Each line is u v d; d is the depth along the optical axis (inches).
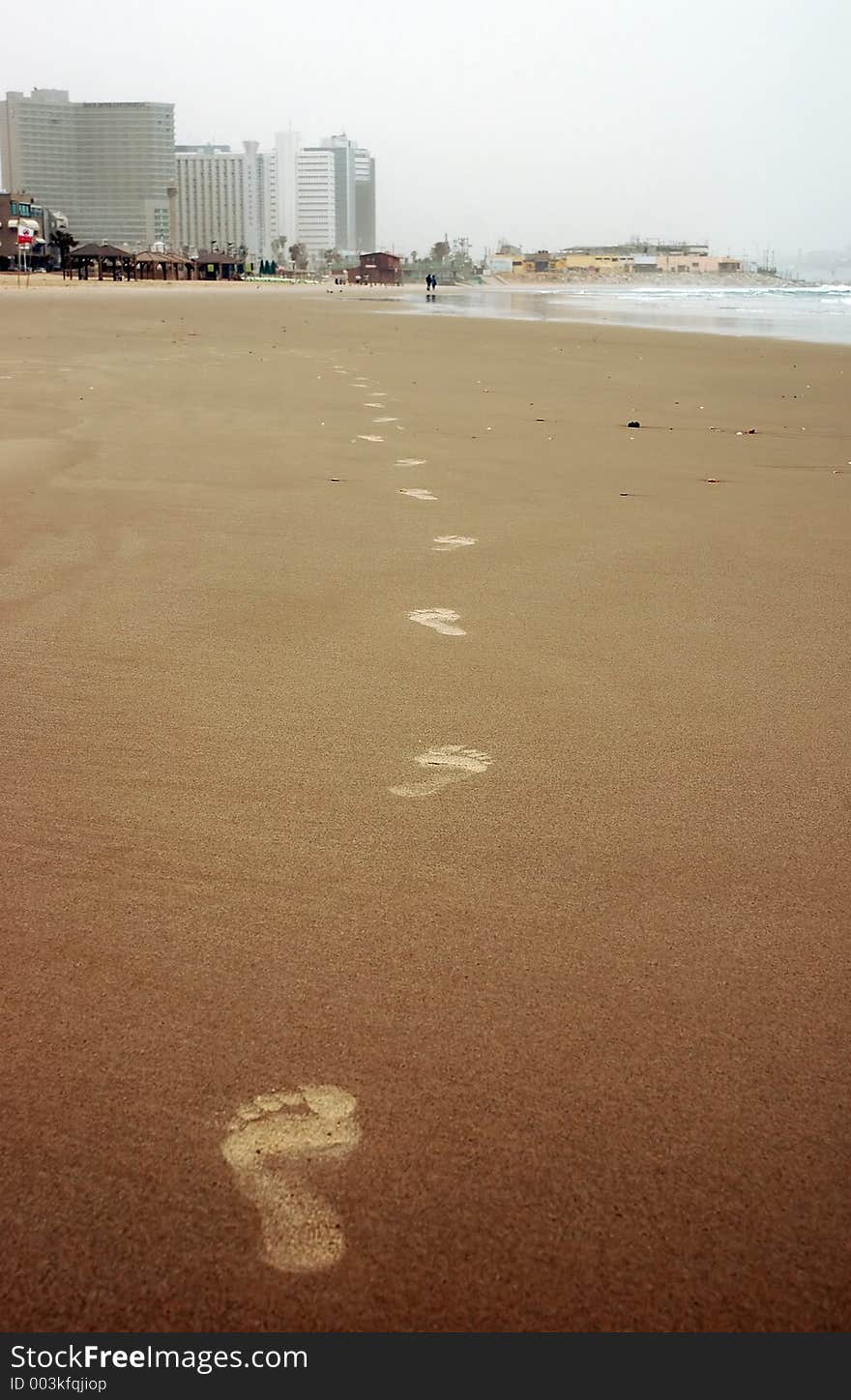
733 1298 50.4
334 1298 50.0
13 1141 57.8
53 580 164.4
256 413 359.6
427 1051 64.8
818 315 1435.8
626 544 195.5
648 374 545.6
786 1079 63.2
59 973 71.8
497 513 219.0
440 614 152.0
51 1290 50.1
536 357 647.8
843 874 85.7
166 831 90.9
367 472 260.7
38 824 92.0
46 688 122.3
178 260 4500.5
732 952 75.1
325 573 171.5
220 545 187.3
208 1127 58.9
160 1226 53.0
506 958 73.9
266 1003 69.0
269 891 81.9
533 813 94.7
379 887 82.7
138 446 286.7
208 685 123.9
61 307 1194.0
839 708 120.1
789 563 184.2
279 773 102.1
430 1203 54.5
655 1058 64.7
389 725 113.4
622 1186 55.7
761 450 311.4
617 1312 49.8
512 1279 50.9
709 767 104.7
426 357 631.8
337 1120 59.5
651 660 134.5
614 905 80.7
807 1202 55.1
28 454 268.8
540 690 124.0
